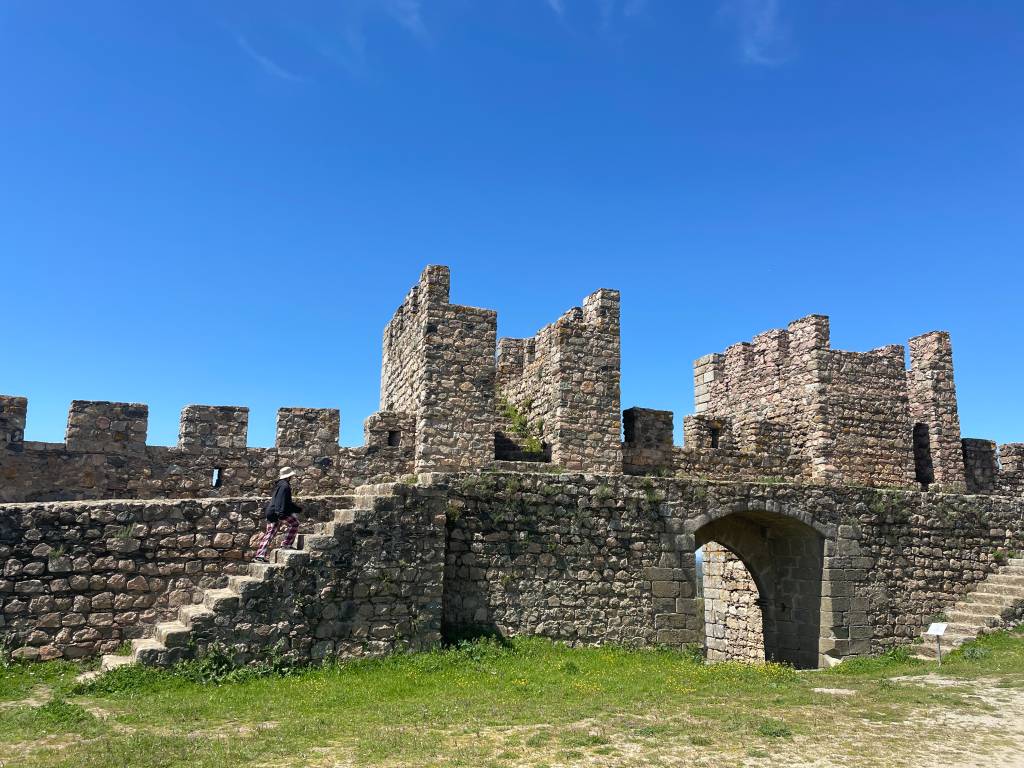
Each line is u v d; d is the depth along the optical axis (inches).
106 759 361.4
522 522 763.4
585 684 593.6
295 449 825.5
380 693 545.3
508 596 745.6
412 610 661.9
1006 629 908.6
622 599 786.8
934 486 1037.8
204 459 796.0
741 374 1140.5
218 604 579.5
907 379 1119.0
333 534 637.3
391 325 1061.8
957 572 978.1
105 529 619.8
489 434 842.2
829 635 896.3
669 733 439.5
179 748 386.9
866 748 414.6
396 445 854.5
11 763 359.3
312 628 615.2
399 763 374.0
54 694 504.4
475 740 419.2
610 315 904.3
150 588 628.7
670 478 836.0
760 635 1051.3
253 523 673.0
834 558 912.3
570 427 866.8
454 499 740.0
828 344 1023.0
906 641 928.9
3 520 589.3
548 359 907.4
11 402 733.9
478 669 638.5
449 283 853.8
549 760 384.5
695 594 814.5
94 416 762.2
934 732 451.8
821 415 1000.2
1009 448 1146.7
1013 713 504.7
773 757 396.5
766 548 1008.9
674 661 741.3
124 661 556.7
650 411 948.0
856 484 995.9
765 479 984.9
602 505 797.9
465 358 846.5
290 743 403.2
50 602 594.2
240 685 552.4
